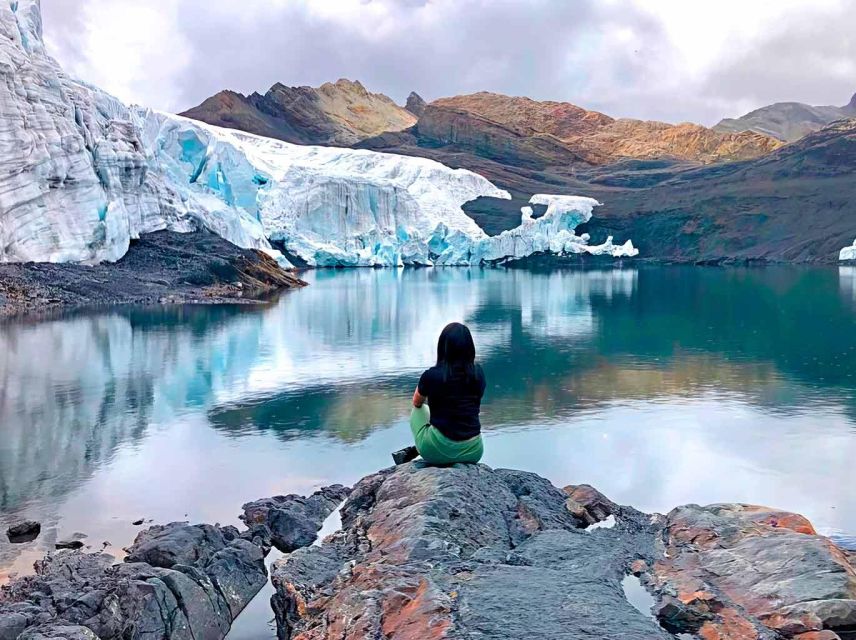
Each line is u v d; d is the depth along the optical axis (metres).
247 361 19.44
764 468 10.52
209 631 5.58
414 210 83.06
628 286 50.28
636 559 5.44
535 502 6.55
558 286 50.44
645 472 10.28
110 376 17.12
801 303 37.22
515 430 12.69
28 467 10.27
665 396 15.62
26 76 35.88
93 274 36.12
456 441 6.62
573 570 4.99
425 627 3.91
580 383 17.02
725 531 5.84
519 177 119.00
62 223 36.41
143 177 43.44
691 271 69.81
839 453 11.30
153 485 9.48
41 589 5.78
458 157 127.94
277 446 11.52
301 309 33.62
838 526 8.30
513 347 22.66
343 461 10.69
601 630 3.79
